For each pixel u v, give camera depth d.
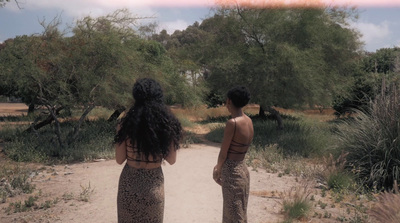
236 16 13.83
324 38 13.87
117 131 2.73
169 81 12.32
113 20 10.92
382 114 7.39
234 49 13.72
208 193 5.98
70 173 7.30
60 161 8.50
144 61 11.69
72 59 9.95
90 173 7.30
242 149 3.37
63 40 10.27
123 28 11.16
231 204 3.34
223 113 21.95
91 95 10.02
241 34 13.92
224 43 14.78
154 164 2.74
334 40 14.65
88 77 9.84
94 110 18.48
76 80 10.36
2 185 6.31
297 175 7.58
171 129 2.71
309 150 10.09
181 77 12.73
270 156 9.20
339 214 5.12
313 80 11.92
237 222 3.34
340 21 15.13
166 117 2.70
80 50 9.98
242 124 3.33
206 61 14.53
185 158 9.09
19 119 18.25
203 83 13.92
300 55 11.91
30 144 9.72
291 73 11.95
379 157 7.02
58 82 9.57
